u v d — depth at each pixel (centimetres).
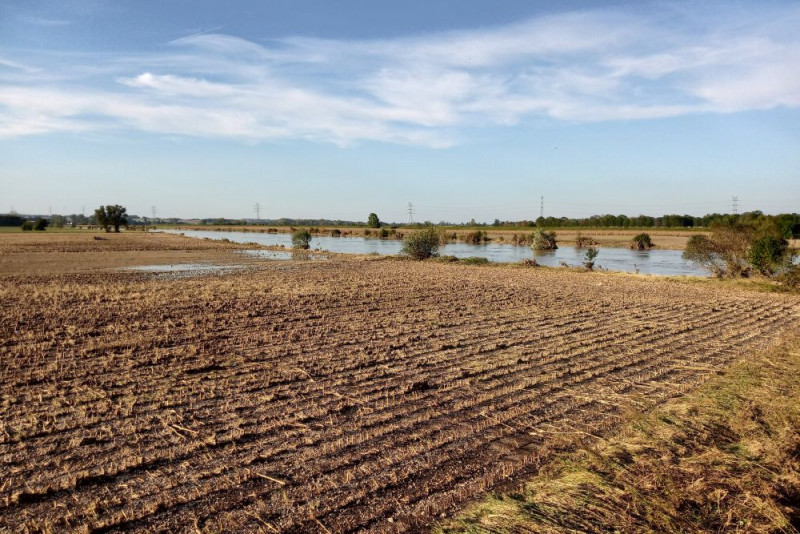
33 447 616
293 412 738
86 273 2798
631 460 582
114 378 887
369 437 649
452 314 1562
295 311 1577
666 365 1003
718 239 2856
